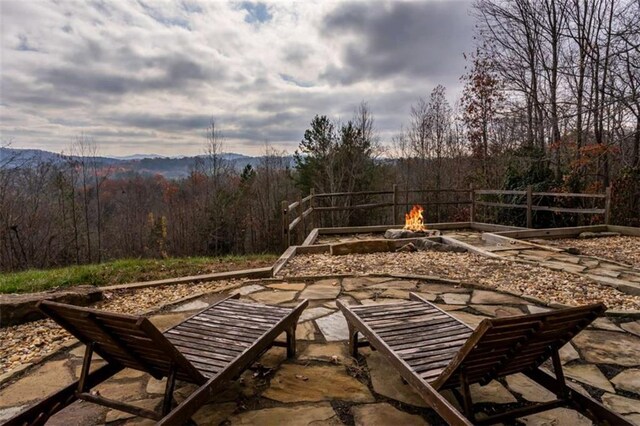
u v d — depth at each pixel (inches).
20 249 540.4
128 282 197.9
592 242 298.8
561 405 79.5
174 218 783.7
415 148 753.0
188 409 72.2
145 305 162.7
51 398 78.7
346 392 93.7
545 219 397.1
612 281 182.1
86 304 161.6
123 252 754.2
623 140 408.2
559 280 188.9
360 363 108.2
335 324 136.6
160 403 90.0
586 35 431.2
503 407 87.0
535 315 65.5
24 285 183.6
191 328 103.7
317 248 274.2
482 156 579.8
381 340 93.7
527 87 498.9
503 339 68.1
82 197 625.6
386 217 716.7
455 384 79.7
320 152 720.3
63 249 586.9
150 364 81.8
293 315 111.5
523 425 80.4
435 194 644.1
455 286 181.2
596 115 427.2
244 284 187.9
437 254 257.4
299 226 314.3
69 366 110.6
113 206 746.8
